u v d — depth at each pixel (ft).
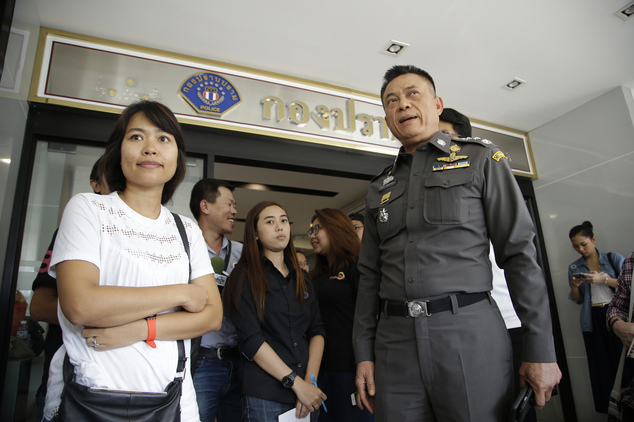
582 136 13.43
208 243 7.85
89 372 3.05
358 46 10.17
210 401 6.28
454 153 4.67
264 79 10.85
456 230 4.29
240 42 9.83
